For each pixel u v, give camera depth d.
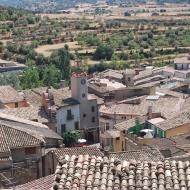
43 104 111.44
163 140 76.69
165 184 23.80
